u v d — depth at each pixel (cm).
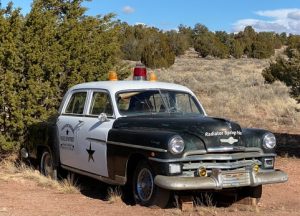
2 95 1052
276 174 731
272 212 733
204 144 686
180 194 741
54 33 1113
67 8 1220
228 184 688
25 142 1034
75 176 949
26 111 1052
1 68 1059
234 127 711
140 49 5503
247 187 773
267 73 3112
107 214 691
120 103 796
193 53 7250
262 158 736
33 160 1054
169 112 805
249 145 725
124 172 737
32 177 962
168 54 5028
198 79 3694
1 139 1059
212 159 689
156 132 694
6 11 1096
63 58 1105
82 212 706
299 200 838
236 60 6284
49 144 932
